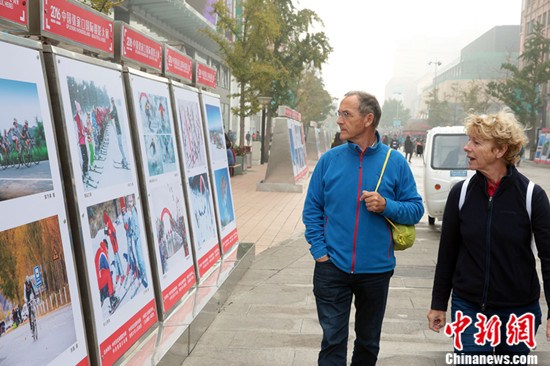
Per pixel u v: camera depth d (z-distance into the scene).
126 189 3.85
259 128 53.53
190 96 5.77
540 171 30.12
